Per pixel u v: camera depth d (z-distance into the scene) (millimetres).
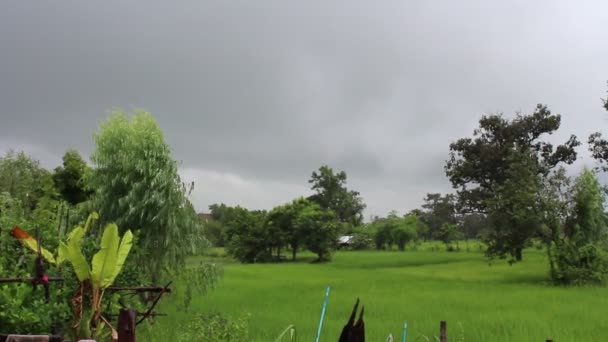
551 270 30172
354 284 27344
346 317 15531
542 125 53219
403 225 84000
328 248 59344
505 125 53688
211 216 86000
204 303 18922
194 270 15695
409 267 45469
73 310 9258
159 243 14969
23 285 8602
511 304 18766
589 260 29250
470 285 26953
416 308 17625
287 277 32844
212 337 10688
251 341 11641
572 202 31406
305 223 59125
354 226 93562
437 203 106750
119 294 10922
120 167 15086
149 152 15133
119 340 5777
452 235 78688
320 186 94625
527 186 32438
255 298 20562
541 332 13078
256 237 60594
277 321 14609
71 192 22891
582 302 19406
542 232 31906
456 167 55688
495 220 35281
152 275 14898
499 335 12719
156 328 12305
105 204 14945
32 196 17906
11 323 7996
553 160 54250
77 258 8047
